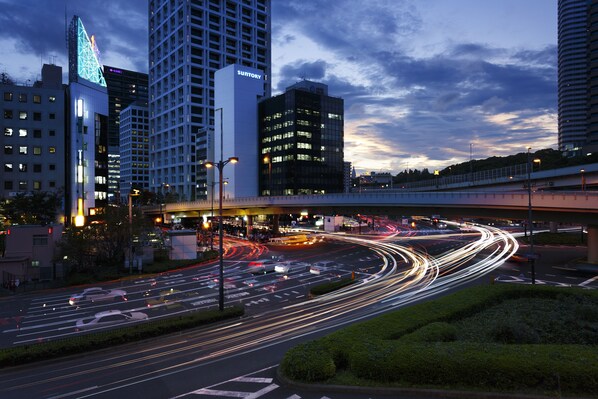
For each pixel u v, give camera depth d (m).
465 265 54.22
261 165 156.62
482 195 51.06
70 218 99.38
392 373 13.98
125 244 53.69
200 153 152.12
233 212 96.81
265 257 65.12
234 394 14.77
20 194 76.19
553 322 19.67
